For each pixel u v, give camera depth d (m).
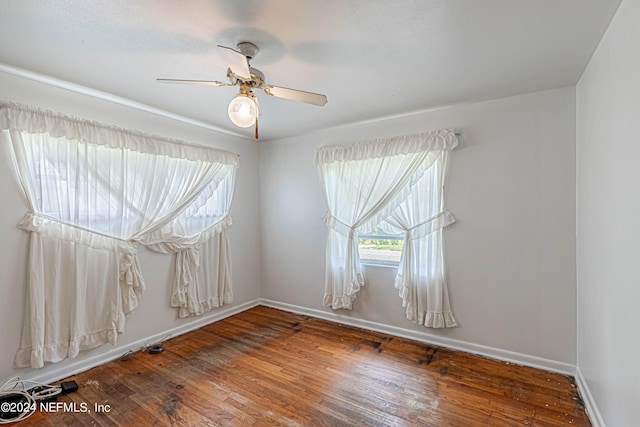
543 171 2.68
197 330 3.59
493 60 2.12
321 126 3.71
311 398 2.30
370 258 3.62
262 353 3.02
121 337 2.96
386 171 3.39
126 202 2.92
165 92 2.66
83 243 2.61
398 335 3.43
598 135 1.97
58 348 2.49
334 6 1.54
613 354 1.72
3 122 2.21
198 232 3.60
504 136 2.83
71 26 1.71
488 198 2.91
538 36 1.82
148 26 1.72
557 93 2.62
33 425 2.01
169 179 3.25
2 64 2.15
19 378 2.33
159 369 2.71
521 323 2.79
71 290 2.56
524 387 2.43
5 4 1.51
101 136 2.71
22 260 2.35
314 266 4.07
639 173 1.39
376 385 2.47
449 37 1.83
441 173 3.07
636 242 1.43
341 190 3.71
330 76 2.37
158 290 3.26
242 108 1.94
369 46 1.94
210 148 3.68
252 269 4.45
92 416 2.10
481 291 2.96
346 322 3.80
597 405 1.99
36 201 2.38
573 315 2.58
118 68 2.23
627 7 1.48
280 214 4.34
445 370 2.69
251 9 1.57
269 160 4.43
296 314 4.16
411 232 3.24
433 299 3.14
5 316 2.27
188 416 2.10
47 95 2.46
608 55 1.76
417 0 1.50
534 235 2.73
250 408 2.19
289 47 1.95
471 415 2.11
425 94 2.73
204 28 1.74
